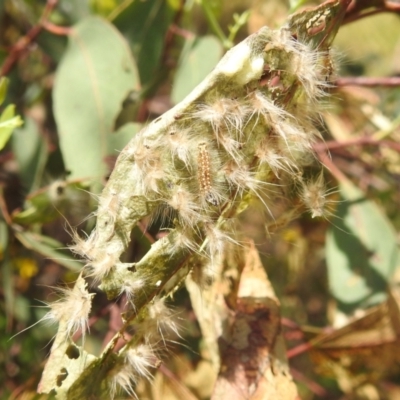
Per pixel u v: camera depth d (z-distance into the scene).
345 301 0.41
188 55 0.40
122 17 0.43
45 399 0.35
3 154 0.45
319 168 0.35
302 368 0.46
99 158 0.38
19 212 0.41
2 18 0.47
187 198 0.30
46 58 0.46
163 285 0.31
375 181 0.48
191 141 0.30
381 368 0.40
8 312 0.42
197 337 0.40
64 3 0.45
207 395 0.39
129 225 0.31
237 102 0.30
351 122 0.47
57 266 0.45
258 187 0.31
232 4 0.47
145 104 0.41
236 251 0.34
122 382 0.31
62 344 0.31
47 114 0.45
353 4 0.37
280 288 0.47
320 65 0.32
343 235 0.42
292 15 0.31
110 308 0.39
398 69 0.51
